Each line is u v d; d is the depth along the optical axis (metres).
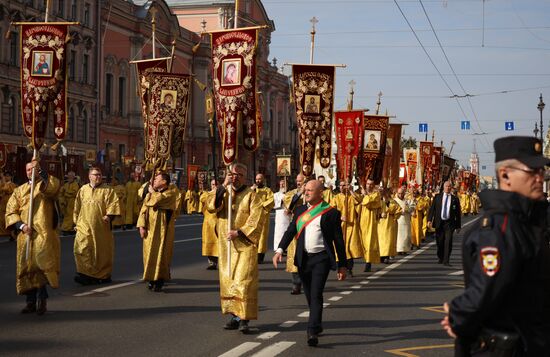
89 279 13.85
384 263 20.44
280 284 14.81
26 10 44.34
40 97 11.30
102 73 53.31
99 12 52.31
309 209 9.18
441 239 19.91
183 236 27.52
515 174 4.08
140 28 57.41
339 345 8.80
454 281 15.79
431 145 33.78
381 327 10.05
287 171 42.53
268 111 83.19
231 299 9.43
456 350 4.10
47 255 10.37
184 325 9.84
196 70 67.06
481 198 4.13
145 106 17.86
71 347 8.36
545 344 3.88
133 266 17.00
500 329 3.93
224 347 8.50
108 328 9.55
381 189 20.45
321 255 9.01
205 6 71.62
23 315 10.45
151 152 17.38
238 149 10.79
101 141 53.25
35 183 10.48
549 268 3.97
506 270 3.80
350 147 17.92
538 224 4.05
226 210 9.71
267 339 9.04
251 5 75.50
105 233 13.94
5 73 42.28
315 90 15.80
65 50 11.38
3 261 17.02
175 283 14.39
